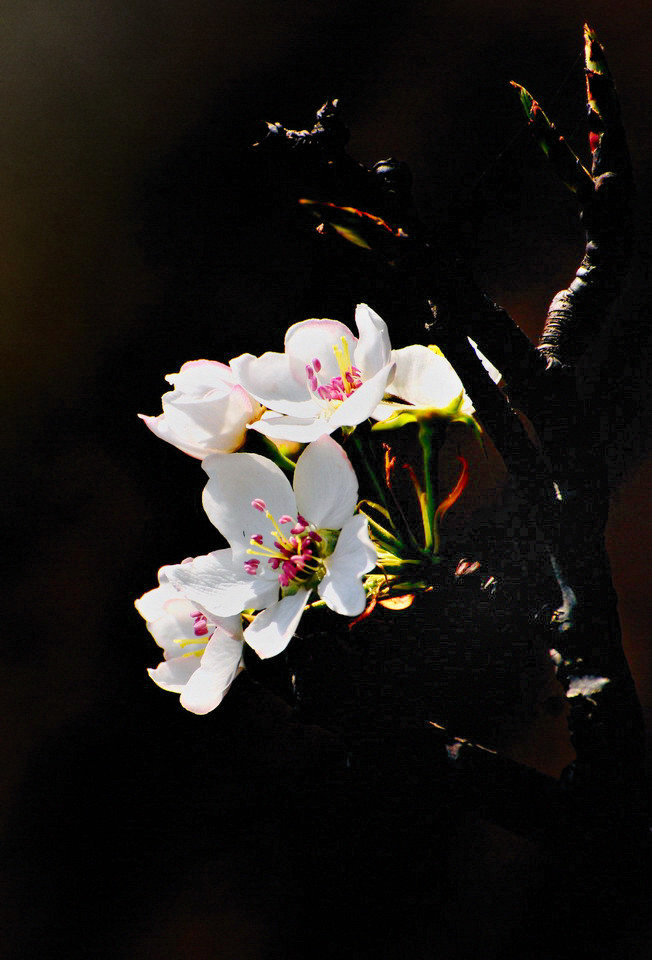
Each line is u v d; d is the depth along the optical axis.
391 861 1.55
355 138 1.94
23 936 1.79
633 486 1.58
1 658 1.96
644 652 1.61
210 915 1.76
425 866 1.55
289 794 1.56
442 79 1.92
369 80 1.96
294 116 1.99
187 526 2.02
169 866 1.80
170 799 1.82
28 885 1.84
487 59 1.91
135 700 1.94
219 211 1.98
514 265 1.71
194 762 1.81
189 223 2.02
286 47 2.01
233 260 1.96
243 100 2.00
